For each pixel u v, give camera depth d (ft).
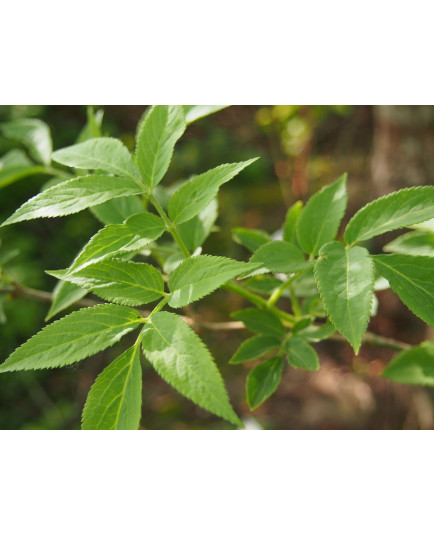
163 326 1.40
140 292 1.46
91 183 1.51
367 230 1.52
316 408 5.45
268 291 1.80
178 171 7.58
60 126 7.18
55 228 6.49
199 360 1.35
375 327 4.61
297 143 7.70
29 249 6.00
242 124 8.47
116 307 1.45
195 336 1.37
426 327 4.06
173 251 1.80
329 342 6.25
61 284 1.79
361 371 5.64
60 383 5.80
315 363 1.68
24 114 6.70
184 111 1.67
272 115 7.72
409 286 1.49
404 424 4.72
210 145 7.89
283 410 5.62
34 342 1.41
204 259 1.43
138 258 3.42
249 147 8.04
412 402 4.63
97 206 1.79
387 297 4.24
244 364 5.94
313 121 7.38
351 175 7.27
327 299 1.41
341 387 5.60
